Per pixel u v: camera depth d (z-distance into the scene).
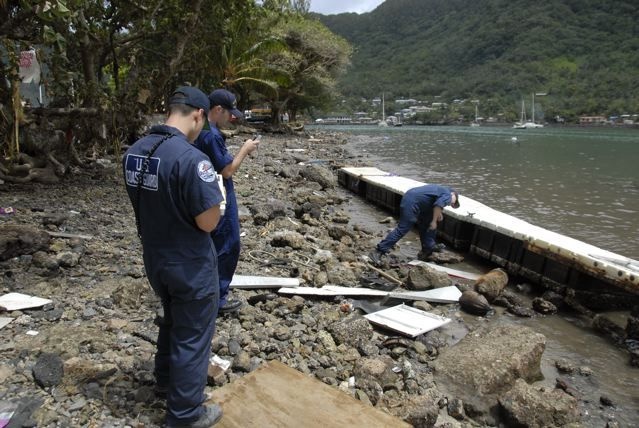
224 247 4.77
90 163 12.48
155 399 3.43
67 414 3.21
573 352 5.29
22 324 4.39
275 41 29.19
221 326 4.79
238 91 34.12
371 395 4.02
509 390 4.16
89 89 10.50
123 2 10.79
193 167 2.81
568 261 6.51
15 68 8.78
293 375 3.69
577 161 25.03
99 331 4.34
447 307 6.21
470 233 8.86
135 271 5.74
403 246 9.04
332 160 21.56
